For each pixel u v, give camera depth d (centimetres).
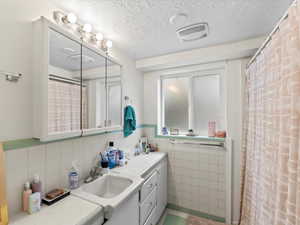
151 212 159
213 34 149
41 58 87
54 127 95
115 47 173
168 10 114
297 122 68
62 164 110
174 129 234
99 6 108
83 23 126
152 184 162
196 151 205
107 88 151
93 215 81
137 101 225
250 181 145
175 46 176
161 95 248
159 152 223
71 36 106
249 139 150
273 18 123
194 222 188
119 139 181
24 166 87
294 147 69
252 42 156
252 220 133
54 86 97
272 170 95
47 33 88
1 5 78
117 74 168
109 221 92
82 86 121
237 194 182
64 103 104
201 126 225
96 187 125
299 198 65
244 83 179
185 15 120
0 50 77
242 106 180
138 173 139
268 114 103
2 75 78
